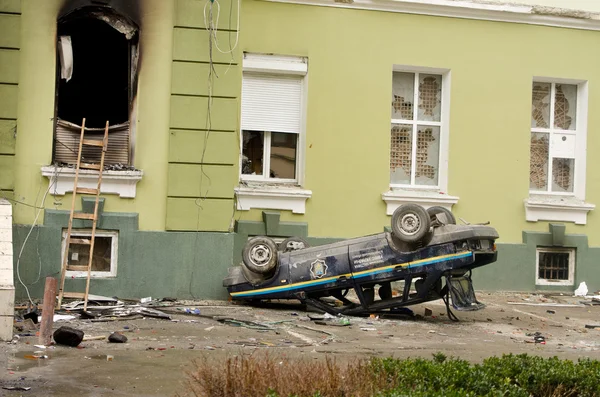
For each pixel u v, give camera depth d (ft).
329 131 51.72
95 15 45.06
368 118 52.34
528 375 24.67
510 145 54.75
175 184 45.65
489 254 41.47
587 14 55.16
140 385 26.18
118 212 45.24
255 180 51.72
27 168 44.14
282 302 46.26
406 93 54.34
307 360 29.94
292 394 21.34
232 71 46.21
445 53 53.67
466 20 53.98
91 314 39.45
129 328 36.94
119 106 46.34
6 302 32.78
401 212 40.47
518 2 54.44
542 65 55.26
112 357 29.99
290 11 51.19
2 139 43.60
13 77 43.70
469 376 23.57
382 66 52.65
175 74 45.60
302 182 51.47
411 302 41.57
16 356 29.84
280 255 43.39
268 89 51.60
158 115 45.65
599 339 39.78
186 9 45.70
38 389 25.25
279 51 51.01
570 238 55.11
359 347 34.42
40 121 44.29
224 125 46.16
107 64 46.24
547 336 40.09
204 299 46.06
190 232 45.91
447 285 41.14
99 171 44.47
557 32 55.47
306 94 51.49
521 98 54.95
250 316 41.55
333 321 40.91
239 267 44.50
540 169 56.44
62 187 44.42
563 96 56.49
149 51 45.55
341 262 42.01
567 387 24.63
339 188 51.75
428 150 54.70
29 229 43.98
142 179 45.47
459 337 38.52
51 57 44.39
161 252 45.60
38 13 44.27
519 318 45.29
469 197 54.03
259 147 51.85
